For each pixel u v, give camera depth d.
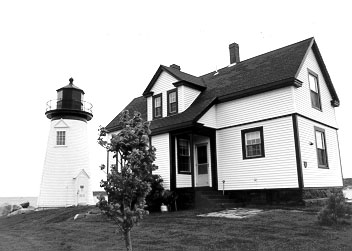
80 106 27.73
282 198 14.76
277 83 15.17
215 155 17.31
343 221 10.36
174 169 17.06
